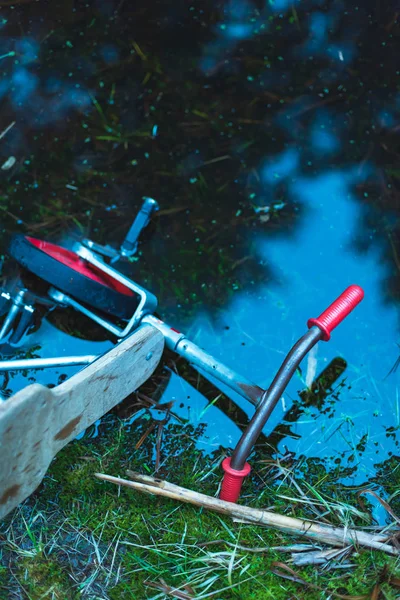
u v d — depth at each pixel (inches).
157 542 59.2
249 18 87.4
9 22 84.7
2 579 56.9
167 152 78.4
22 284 69.9
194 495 59.6
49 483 61.1
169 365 68.0
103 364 57.1
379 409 66.6
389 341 69.9
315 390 67.4
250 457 63.9
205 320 70.2
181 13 87.2
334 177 77.7
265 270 72.8
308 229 75.0
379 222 75.4
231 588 57.3
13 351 67.4
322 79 83.5
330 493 62.4
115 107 80.6
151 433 64.6
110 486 61.2
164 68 83.4
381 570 58.1
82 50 83.7
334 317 60.6
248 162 78.2
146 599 56.7
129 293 69.9
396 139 80.0
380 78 83.7
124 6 87.0
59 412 54.6
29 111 79.4
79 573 57.7
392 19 87.8
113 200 75.4
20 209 73.9
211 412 66.1
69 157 77.2
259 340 69.7
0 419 50.8
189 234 74.1
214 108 81.2
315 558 58.4
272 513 59.3
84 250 65.9
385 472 63.7
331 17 87.7
